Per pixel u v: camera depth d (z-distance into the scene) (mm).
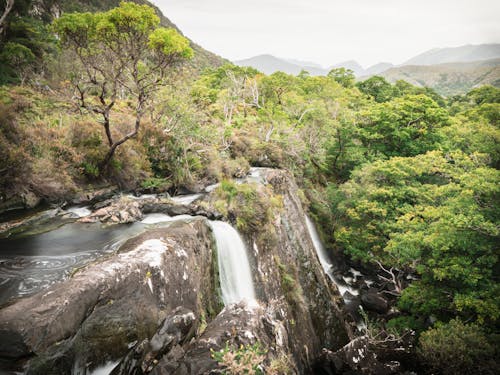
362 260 22422
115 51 14695
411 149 27734
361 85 69312
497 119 33531
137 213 13594
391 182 22797
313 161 32375
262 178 21922
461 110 56625
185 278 9008
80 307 5734
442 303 14781
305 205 24859
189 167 20578
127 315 6621
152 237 9539
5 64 30750
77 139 16500
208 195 17484
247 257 14391
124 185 17438
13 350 4680
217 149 25781
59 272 8453
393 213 20844
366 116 31047
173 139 20906
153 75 16828
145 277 7430
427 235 16203
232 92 43969
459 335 12406
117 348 6258
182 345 6984
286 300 14484
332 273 22609
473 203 14977
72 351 5430
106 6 98875
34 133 14578
